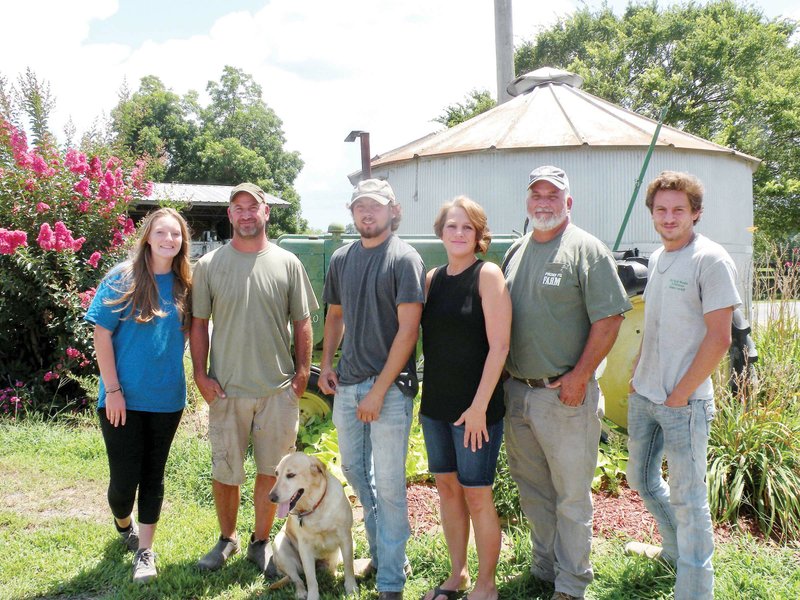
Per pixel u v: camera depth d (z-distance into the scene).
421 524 4.19
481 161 11.12
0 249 6.65
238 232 3.66
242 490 4.66
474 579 3.53
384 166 12.79
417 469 4.89
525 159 10.85
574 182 10.82
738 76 28.38
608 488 4.69
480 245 3.29
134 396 3.60
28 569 3.71
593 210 10.82
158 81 48.62
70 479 5.13
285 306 3.77
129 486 3.67
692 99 28.78
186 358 7.61
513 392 3.33
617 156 10.77
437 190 11.66
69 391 7.36
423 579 3.62
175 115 46.16
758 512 4.19
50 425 6.55
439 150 11.62
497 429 3.21
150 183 8.29
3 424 6.44
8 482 5.05
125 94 9.43
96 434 6.21
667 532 3.49
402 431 3.35
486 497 3.21
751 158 12.34
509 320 3.11
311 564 3.37
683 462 3.12
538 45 33.59
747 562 3.58
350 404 3.45
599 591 3.41
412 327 3.22
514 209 10.89
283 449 3.80
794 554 3.79
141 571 3.61
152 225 3.61
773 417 4.57
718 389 4.83
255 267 3.66
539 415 3.17
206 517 4.47
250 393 3.67
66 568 3.73
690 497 3.10
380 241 3.38
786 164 27.36
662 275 3.23
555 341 3.10
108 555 3.90
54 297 6.90
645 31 30.88
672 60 29.89
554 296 3.08
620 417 5.88
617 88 28.64
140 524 3.71
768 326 6.23
